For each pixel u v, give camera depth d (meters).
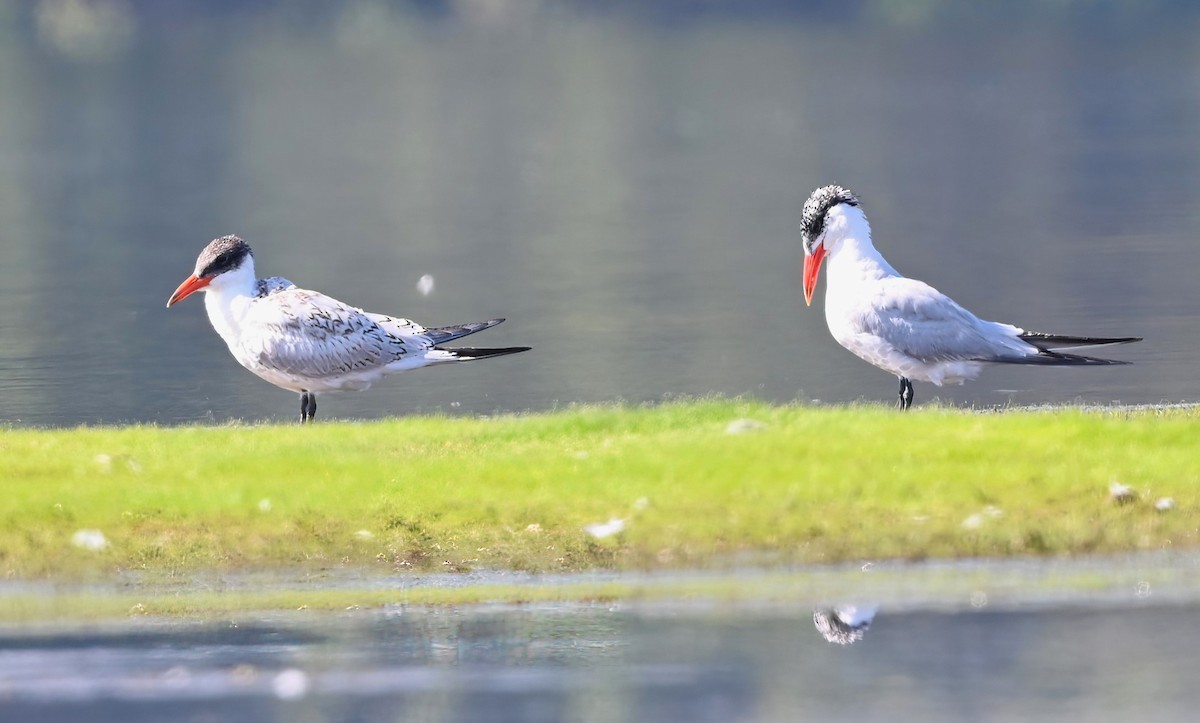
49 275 37.53
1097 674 10.63
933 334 17.50
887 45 107.94
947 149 61.12
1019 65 94.38
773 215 46.19
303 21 115.50
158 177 57.75
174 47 106.06
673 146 65.12
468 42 112.19
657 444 15.50
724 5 123.94
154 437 16.52
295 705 10.36
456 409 23.23
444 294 34.09
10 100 83.06
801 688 10.48
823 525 13.69
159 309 32.84
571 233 43.59
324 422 18.02
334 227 45.66
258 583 13.12
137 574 13.26
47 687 10.76
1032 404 21.81
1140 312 28.92
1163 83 82.88
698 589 12.76
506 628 11.91
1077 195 47.59
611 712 10.14
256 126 73.31
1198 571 12.94
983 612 12.01
